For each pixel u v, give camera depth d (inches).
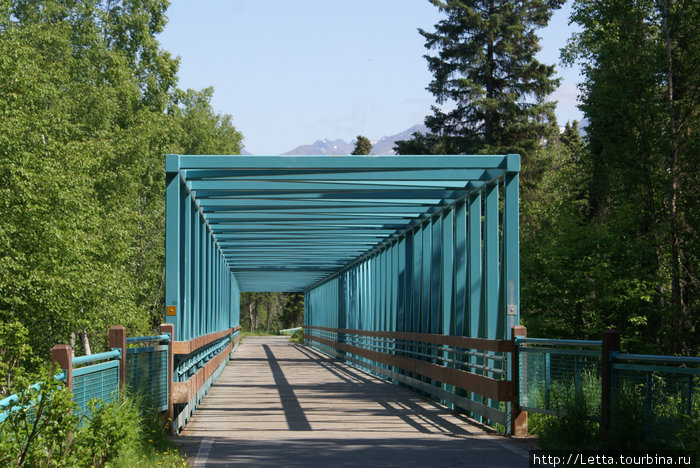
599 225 890.1
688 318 815.7
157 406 340.8
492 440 350.3
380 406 509.0
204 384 552.7
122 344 283.1
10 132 689.6
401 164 420.2
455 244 528.1
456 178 459.8
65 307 726.5
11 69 733.9
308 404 521.3
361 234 747.4
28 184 688.4
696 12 829.2
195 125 1728.6
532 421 388.8
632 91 837.2
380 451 312.3
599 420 307.0
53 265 710.5
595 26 899.4
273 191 508.1
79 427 222.1
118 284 840.9
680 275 834.2
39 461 177.8
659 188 857.5
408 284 690.8
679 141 840.3
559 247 845.8
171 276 398.3
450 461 284.4
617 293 815.1
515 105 1396.4
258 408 494.9
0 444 164.7
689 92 865.5
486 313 443.5
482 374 458.9
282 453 305.3
